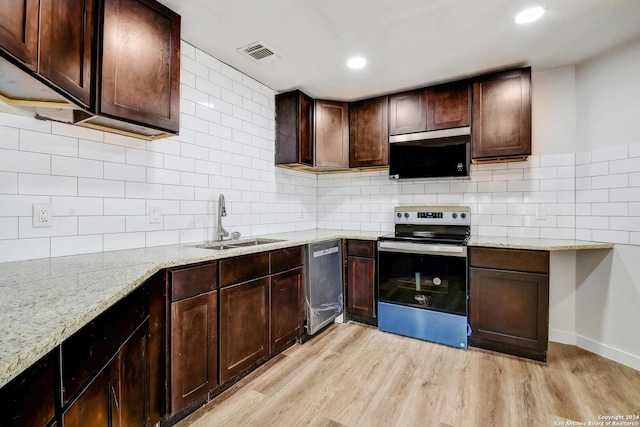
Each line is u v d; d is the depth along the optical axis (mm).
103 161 1731
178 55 1790
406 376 1990
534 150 2619
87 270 1263
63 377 750
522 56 2316
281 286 2215
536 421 1554
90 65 1351
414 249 2537
